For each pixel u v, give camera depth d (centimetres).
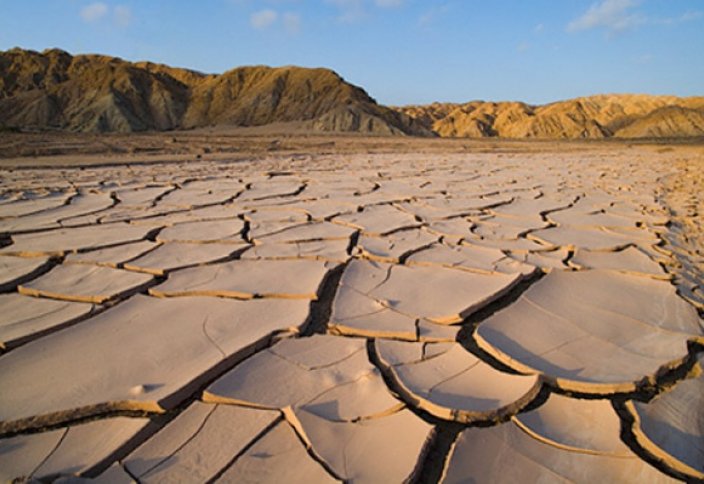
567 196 663
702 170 1067
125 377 197
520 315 260
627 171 1040
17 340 227
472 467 148
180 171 955
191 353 216
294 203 595
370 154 1620
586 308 274
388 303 276
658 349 225
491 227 469
